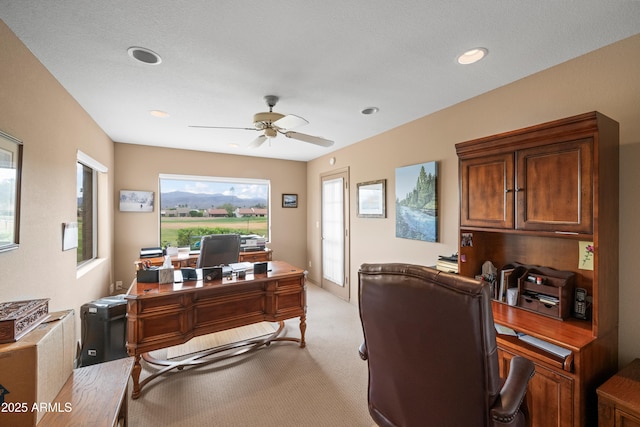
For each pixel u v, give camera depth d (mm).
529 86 2121
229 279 2547
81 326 2363
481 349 915
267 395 2121
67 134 2354
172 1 1354
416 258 3141
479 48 1767
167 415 1902
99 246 3662
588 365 1446
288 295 2781
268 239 5457
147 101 2592
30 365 1003
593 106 1790
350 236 4309
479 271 2244
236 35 1629
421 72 2072
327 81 2211
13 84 1586
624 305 1654
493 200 1901
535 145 1681
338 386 2232
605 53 1742
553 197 1607
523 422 1151
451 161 2729
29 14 1435
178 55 1838
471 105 2537
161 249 4184
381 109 2818
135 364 2068
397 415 1220
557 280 1823
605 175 1517
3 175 1501
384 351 1226
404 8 1413
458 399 998
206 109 2797
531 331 1587
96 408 1132
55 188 2123
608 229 1552
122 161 4191
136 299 2053
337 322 3525
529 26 1552
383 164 3627
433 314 1002
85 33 1602
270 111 2625
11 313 1068
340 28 1569
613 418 1309
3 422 975
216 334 3219
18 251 1637
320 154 5074
